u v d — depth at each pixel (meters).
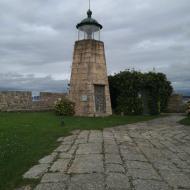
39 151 8.77
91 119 17.81
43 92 23.45
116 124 15.92
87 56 20.55
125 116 20.83
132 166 7.43
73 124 15.02
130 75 22.78
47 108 23.64
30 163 7.51
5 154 8.24
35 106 22.77
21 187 5.96
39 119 16.77
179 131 13.88
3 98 20.59
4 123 14.62
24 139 10.52
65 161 7.71
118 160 7.89
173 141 11.27
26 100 22.14
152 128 14.76
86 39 20.75
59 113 19.86
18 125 13.98
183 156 8.83
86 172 6.82
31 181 6.25
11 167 7.12
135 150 9.25
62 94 24.98
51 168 7.11
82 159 7.89
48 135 11.52
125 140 10.85
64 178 6.43
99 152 8.73
